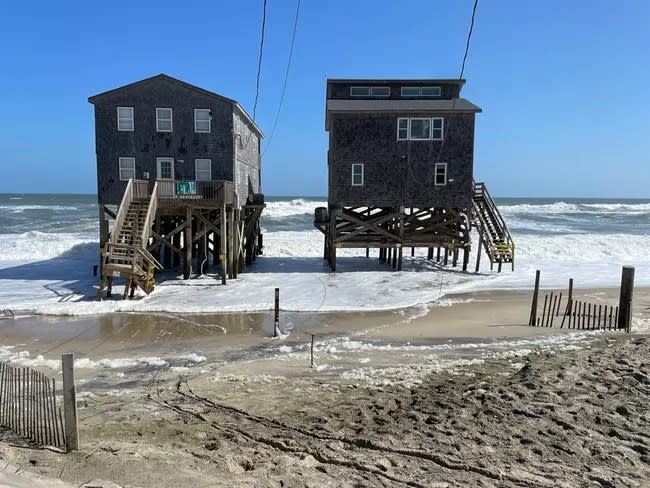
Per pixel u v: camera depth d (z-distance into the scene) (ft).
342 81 97.50
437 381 32.91
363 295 70.18
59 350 44.29
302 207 226.99
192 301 65.51
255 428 25.59
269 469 20.30
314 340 47.34
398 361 38.88
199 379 34.83
